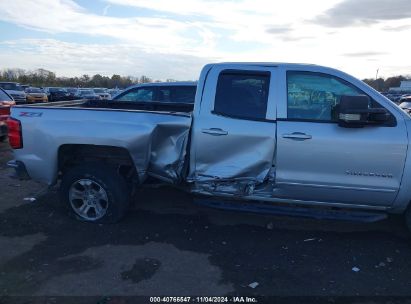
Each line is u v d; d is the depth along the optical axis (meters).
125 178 4.94
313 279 3.71
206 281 3.63
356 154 4.19
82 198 4.88
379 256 4.20
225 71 4.59
